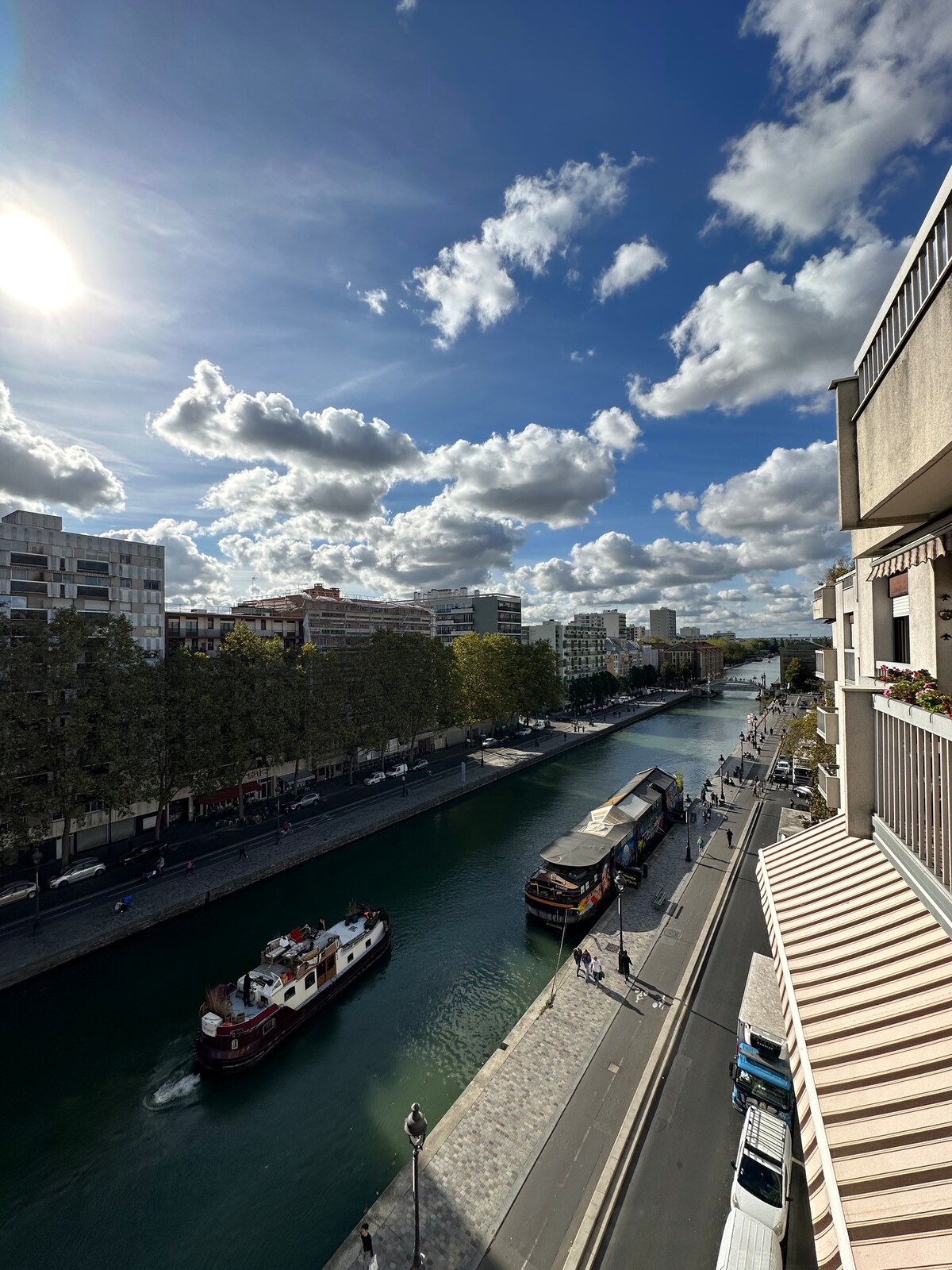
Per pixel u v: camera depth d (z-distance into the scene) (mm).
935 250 6770
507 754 75688
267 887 37875
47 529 43906
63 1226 16562
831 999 8523
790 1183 15227
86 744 37062
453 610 122562
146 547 49719
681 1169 16344
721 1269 12875
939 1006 7348
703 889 35219
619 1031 21906
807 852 12672
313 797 53219
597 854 33500
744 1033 19297
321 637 69812
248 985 23797
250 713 45969
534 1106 18375
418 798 55188
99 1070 22406
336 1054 22875
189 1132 19500
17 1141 19344
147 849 40531
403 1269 13734
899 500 8766
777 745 81688
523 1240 14297
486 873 39938
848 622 22156
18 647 33844
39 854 33688
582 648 145875
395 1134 19078
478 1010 25219
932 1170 5695
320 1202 16969
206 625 57375
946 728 7473
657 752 80312
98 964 29328
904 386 7695
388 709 59312
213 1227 16375
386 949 29516
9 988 27109
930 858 8430
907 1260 5195
